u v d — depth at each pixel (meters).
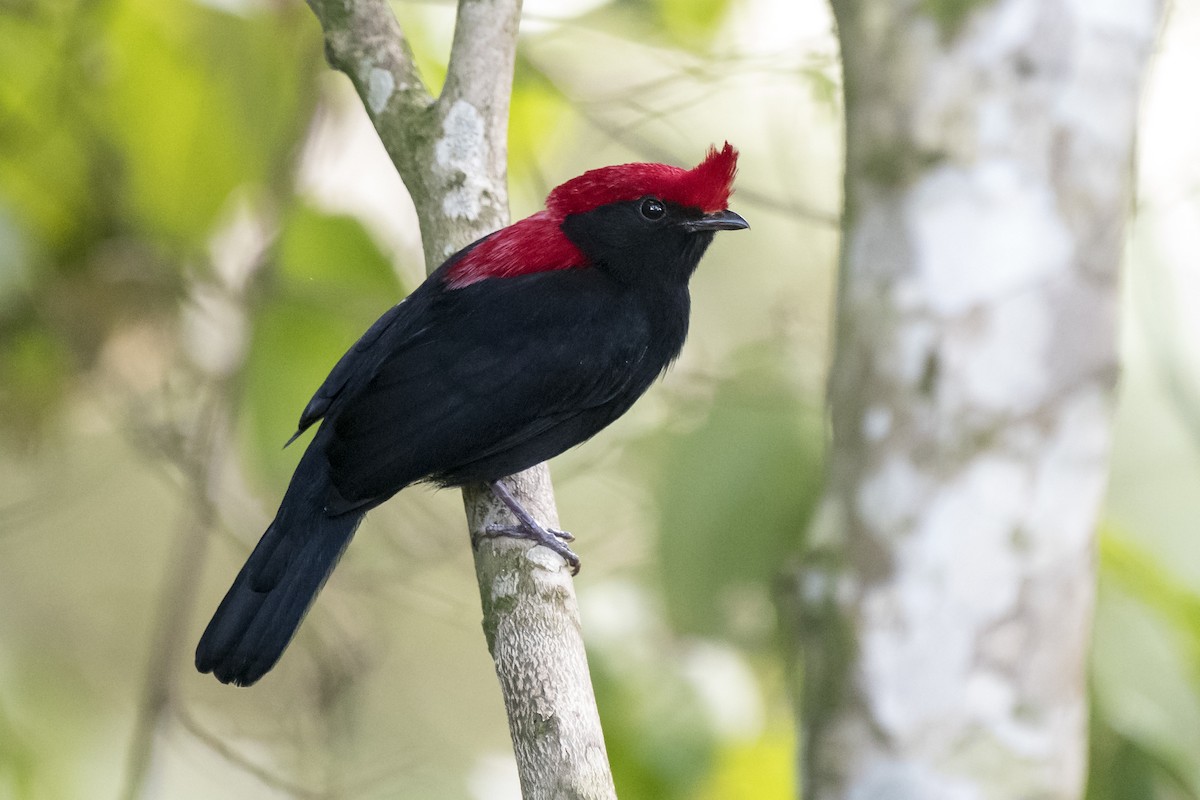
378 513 12.37
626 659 8.80
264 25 10.62
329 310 10.53
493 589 7.83
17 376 11.78
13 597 14.81
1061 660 6.83
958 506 6.84
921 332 6.91
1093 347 6.82
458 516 12.65
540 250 9.15
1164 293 7.89
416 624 13.62
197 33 10.45
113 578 15.21
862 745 6.93
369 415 8.50
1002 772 6.80
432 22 11.40
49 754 10.80
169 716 11.17
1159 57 9.67
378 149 12.65
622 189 9.21
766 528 8.93
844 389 7.10
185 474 11.52
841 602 7.00
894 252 6.96
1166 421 7.77
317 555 8.34
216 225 10.94
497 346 8.70
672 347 9.61
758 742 9.24
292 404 10.50
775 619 9.16
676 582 8.99
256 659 8.20
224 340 11.77
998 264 6.82
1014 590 6.82
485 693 13.66
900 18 6.96
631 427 11.42
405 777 10.94
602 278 9.23
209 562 15.60
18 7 10.72
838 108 11.11
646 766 8.59
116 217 11.12
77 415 12.44
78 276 11.34
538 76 11.38
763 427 8.98
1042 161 6.81
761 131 12.66
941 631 6.86
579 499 12.50
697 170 9.29
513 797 10.75
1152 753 7.53
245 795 12.23
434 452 8.47
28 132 10.91
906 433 6.92
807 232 12.29
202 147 10.66
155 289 11.50
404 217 12.66
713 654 8.99
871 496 6.97
